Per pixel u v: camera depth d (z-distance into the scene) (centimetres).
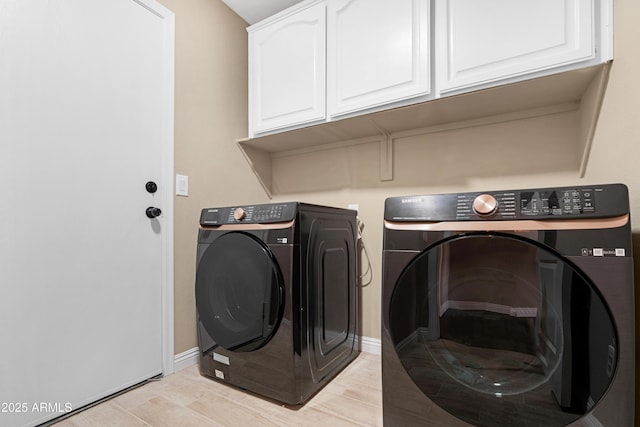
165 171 160
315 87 170
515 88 126
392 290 100
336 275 157
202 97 183
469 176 166
